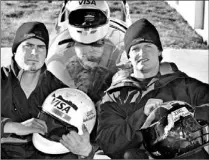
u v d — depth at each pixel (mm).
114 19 2480
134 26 2293
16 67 2295
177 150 2121
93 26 2258
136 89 2279
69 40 2342
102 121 2264
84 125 2125
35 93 2275
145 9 5871
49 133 2133
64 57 2314
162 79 2301
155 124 2158
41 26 2289
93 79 2299
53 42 2391
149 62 2283
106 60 2311
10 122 2195
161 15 5547
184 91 2289
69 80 2295
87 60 2295
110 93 2287
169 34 4754
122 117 2268
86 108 2146
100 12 2293
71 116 2117
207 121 2221
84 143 2129
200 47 4352
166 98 2279
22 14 5613
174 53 3908
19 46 2270
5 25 5082
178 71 2352
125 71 2318
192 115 2164
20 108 2260
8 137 2201
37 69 2266
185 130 2115
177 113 2156
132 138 2244
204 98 2287
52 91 2287
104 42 2318
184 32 4824
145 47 2289
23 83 2275
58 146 2143
